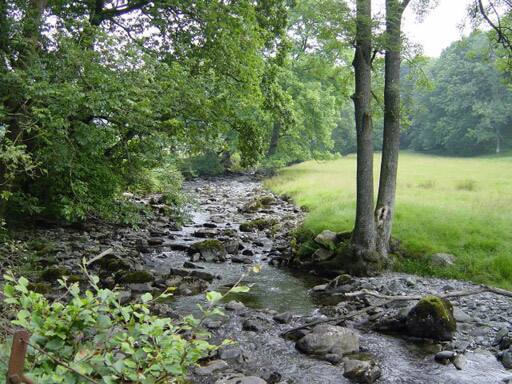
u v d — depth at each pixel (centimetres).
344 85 1630
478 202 1994
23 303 336
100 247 1528
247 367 746
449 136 8019
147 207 1686
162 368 333
